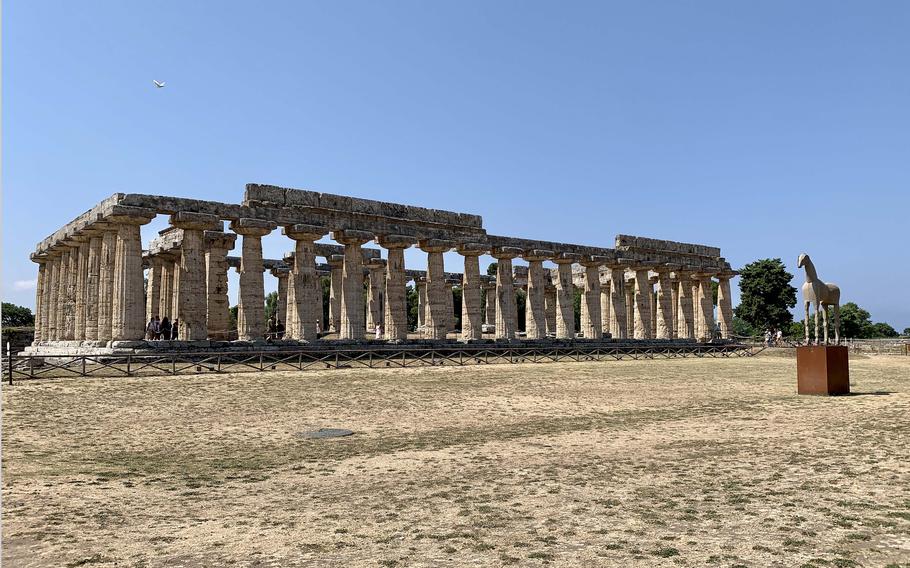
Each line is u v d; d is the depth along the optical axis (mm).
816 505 12297
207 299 52812
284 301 69750
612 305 69062
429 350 49469
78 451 18703
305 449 19172
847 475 14625
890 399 28062
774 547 10023
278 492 14164
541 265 63312
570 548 10109
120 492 14180
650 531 10906
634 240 69562
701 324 76562
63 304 52875
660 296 72750
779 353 63656
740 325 137125
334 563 9625
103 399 27000
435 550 10133
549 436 21000
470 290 57688
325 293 95438
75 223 48594
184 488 14570
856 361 56125
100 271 45719
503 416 25609
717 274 77000
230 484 14930
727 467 15781
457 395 30891
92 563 9758
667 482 14359
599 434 21234
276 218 46406
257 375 35250
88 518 12195
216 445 19812
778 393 31625
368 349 46406
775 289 102312
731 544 10180
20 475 15562
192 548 10406
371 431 22328
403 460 17469
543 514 12016
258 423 23547
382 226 52250
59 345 49375
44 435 20703
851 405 26453
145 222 42094
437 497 13445
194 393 29125
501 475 15406
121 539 10906
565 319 64500
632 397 30812
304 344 46375
